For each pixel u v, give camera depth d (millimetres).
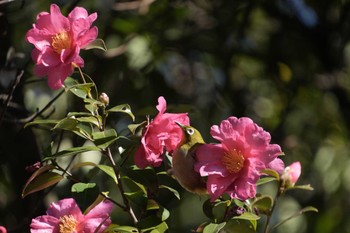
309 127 9266
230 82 8625
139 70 8102
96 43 4105
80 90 4113
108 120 6547
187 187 4055
